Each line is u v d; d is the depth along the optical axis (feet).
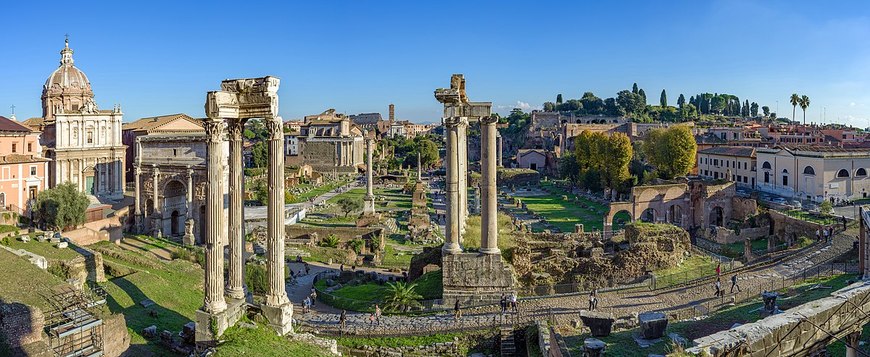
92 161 348.79
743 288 140.36
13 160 272.92
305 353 92.43
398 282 148.15
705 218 317.63
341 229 298.97
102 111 354.13
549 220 366.02
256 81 96.78
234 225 101.14
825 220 255.70
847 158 332.39
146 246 262.47
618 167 452.76
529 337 114.73
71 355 97.25
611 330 100.89
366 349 114.62
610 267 168.76
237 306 98.99
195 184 294.87
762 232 282.97
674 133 437.58
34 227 225.97
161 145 304.09
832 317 72.59
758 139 551.18
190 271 185.16
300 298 180.86
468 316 127.03
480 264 135.54
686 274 167.22
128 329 118.42
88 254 155.12
